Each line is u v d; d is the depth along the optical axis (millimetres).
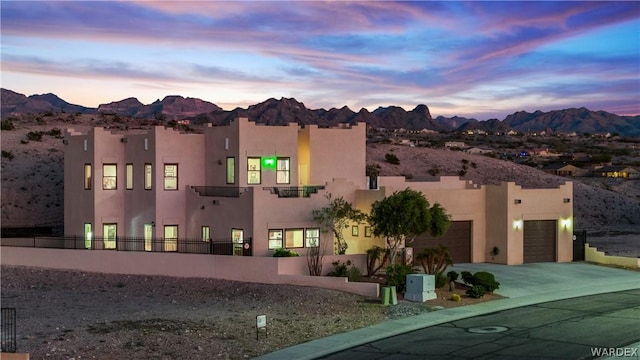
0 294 30734
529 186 95250
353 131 39188
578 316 24562
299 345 21188
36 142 78688
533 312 25656
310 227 34844
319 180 38000
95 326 23625
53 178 67125
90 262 35500
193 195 37031
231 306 27781
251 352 20422
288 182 37000
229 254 33656
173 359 19594
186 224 37469
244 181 35812
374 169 93375
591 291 30328
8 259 37250
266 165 36375
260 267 32094
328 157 38312
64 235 41750
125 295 30359
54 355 19562
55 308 27359
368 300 28500
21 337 21781
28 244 39938
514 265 37500
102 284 32750
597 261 39125
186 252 35656
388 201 32219
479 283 29500
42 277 34344
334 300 28422
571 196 39781
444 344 20703
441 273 30922
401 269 30281
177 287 31734
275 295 29531
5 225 55938
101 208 38375
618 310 25594
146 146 37344
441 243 37656
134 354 20000
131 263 34688
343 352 20281
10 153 71312
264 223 33656
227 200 35000
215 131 37500
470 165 105125
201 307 27625
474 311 26078
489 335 21750
